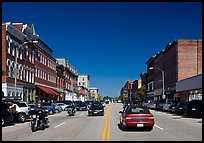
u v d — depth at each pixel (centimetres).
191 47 6738
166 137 1630
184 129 2075
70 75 11219
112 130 2006
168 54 7825
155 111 5391
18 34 4934
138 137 1631
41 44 6594
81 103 5834
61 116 3938
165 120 3002
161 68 8806
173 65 7206
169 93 7562
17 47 4925
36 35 5925
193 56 6725
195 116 3575
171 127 2220
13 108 2680
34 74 6034
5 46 4388
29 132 1941
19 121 2819
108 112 4878
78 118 3425
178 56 6750
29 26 5738
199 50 6719
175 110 4356
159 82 9125
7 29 4431
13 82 4703
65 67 9956
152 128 2097
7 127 2347
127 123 1953
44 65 6919
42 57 6750
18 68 4956
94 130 2016
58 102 6125
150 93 10912
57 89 8525
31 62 5800
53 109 4547
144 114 1972
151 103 6159
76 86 13038
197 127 2233
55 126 2362
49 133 1864
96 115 3975
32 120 2014
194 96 5588
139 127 2041
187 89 5959
